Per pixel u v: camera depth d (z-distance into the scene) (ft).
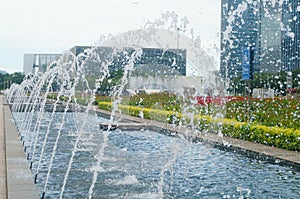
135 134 43.16
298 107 38.04
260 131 33.60
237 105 44.98
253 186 20.61
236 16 42.57
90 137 38.32
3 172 20.16
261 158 28.09
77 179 21.12
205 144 35.12
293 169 24.66
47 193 18.28
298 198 18.35
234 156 29.68
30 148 31.50
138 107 61.72
